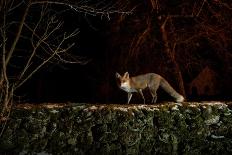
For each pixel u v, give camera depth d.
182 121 9.94
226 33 17.41
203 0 16.70
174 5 17.09
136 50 17.12
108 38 18.09
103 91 19.50
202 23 17.03
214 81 19.05
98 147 9.27
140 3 16.75
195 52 18.28
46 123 9.24
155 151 9.61
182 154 9.80
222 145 10.15
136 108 9.79
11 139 8.98
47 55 14.25
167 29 17.53
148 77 10.98
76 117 9.38
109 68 18.48
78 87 21.17
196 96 19.19
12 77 9.62
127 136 9.37
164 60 17.41
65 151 9.16
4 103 8.88
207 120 10.15
